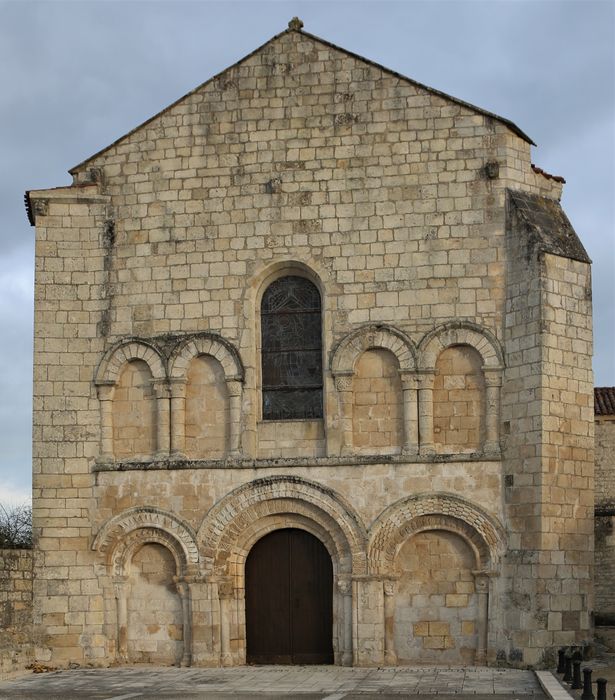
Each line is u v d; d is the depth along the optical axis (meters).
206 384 38.03
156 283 38.44
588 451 36.44
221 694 30.27
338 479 36.66
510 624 35.38
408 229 37.50
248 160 38.53
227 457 37.31
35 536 37.66
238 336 37.81
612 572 45.78
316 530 36.97
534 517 35.16
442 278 37.12
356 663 35.81
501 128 37.62
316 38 38.81
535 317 35.88
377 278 37.41
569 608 35.19
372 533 36.19
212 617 36.69
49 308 38.66
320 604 37.16
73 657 37.09
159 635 37.25
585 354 36.78
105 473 37.78
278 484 36.88
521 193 37.56
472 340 36.72
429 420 36.59
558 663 33.81
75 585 37.41
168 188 38.81
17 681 34.03
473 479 36.16
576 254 36.91
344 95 38.44
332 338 37.34
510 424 36.16
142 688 31.81
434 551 36.44
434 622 36.16
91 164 39.34
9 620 36.09
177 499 37.31
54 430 38.12
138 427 38.16
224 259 38.22
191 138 38.94
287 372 38.19
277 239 38.06
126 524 37.38
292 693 30.23
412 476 36.38
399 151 37.91
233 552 37.09
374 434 37.00
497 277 36.94
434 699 28.72
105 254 38.81
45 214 39.09
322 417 37.72
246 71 38.97
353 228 37.75
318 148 38.31
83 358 38.44
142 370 38.38
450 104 37.94
